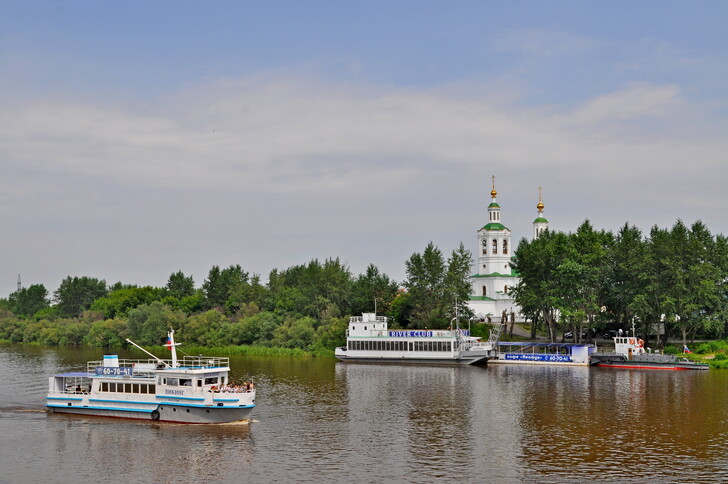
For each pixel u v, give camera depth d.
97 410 86.69
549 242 174.88
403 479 62.22
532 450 71.94
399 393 110.38
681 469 64.88
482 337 189.62
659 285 156.00
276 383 124.19
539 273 170.62
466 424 84.94
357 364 162.88
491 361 160.62
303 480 61.97
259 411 93.38
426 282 193.75
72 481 61.78
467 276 195.88
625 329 175.50
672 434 78.56
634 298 154.75
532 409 94.50
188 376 81.75
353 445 74.12
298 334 199.00
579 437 77.56
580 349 150.75
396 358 163.38
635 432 79.69
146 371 85.69
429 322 191.00
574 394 107.50
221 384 84.44
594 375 133.25
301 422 85.88
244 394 80.62
